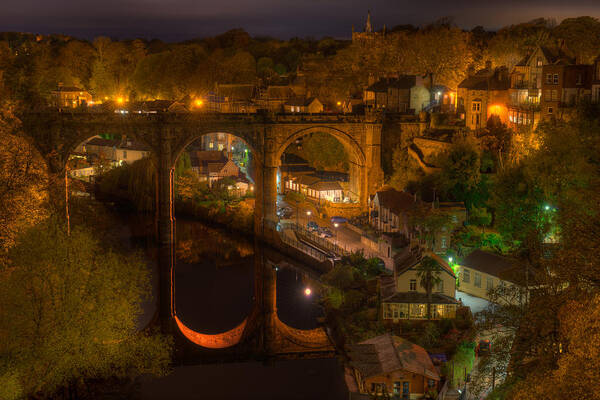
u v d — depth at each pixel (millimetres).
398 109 157375
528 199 93250
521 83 130875
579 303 38812
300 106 190750
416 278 80500
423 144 135875
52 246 61500
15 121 81250
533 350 47812
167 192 125000
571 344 36344
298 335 85688
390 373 62188
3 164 61719
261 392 69188
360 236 123250
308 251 115938
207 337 85562
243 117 128375
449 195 113875
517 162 110000
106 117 121625
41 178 65938
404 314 80125
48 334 55594
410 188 125125
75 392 64562
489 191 103688
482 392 59188
